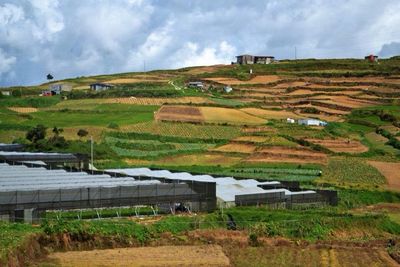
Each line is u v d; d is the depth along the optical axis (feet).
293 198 344.69
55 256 208.23
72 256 209.56
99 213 288.51
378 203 390.42
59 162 448.65
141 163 520.01
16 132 604.08
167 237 243.40
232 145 583.17
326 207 346.54
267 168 498.28
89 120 652.89
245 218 286.05
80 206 284.82
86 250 220.84
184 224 261.24
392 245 260.42
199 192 312.71
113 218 274.16
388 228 297.74
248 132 622.13
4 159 420.77
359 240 268.21
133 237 235.20
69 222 230.68
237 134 615.57
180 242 241.35
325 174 470.39
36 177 330.75
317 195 356.38
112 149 553.23
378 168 501.56
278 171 479.82
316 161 521.65
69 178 333.01
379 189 418.31
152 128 627.05
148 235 239.91
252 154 549.95
